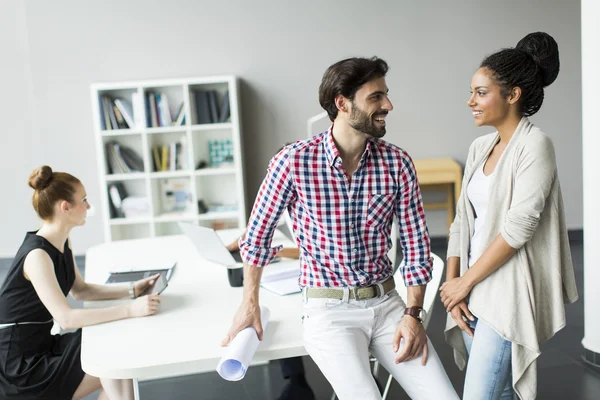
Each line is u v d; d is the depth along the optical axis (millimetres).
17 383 2350
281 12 5656
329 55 5719
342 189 1913
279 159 1932
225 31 5668
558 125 5816
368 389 1809
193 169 5484
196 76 5715
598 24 3057
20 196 5898
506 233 1891
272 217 1981
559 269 1967
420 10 5672
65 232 2506
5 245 5945
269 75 5742
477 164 2080
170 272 2879
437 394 1851
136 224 5906
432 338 3781
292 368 3246
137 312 2320
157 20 5633
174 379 3271
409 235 2033
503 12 5684
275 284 2574
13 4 5641
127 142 5676
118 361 1936
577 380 3166
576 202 5906
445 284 2070
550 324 1979
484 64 1947
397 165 1940
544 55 1891
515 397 2148
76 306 4402
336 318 1936
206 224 5773
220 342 2033
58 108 5707
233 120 5441
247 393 3090
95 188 5828
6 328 2412
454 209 5703
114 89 5598
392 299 2027
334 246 1946
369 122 1812
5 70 5730
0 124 5789
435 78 5766
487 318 1958
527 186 1878
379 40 5711
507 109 1943
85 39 5625
